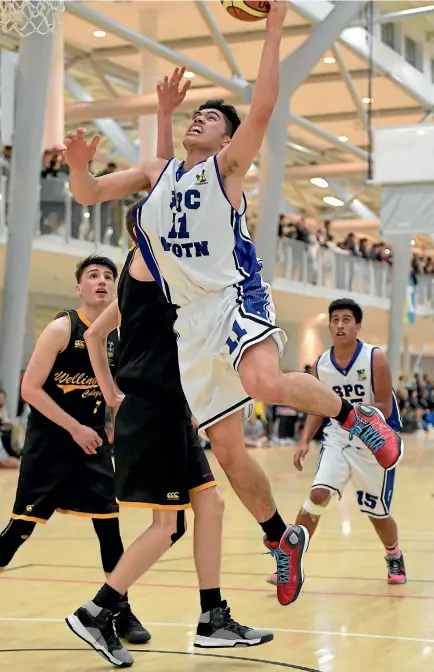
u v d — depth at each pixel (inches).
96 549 311.6
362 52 931.3
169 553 301.7
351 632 191.8
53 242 750.5
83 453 193.2
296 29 925.2
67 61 996.6
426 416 1424.7
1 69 778.8
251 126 152.8
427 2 932.0
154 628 196.4
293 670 162.9
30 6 393.1
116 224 818.8
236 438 163.2
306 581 253.8
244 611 213.8
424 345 1644.9
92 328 184.9
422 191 782.5
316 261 1139.9
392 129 787.4
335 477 251.6
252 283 161.3
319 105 1177.4
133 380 170.7
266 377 152.7
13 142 661.9
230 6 165.9
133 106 901.8
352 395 257.4
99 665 167.2
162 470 167.5
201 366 160.7
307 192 1517.0
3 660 170.7
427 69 1058.7
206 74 816.9
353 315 254.8
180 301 163.3
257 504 167.2
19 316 679.7
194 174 159.3
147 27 894.4
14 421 681.6
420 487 565.0
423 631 192.7
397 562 251.4
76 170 168.9
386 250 1376.7
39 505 190.5
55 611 212.8
